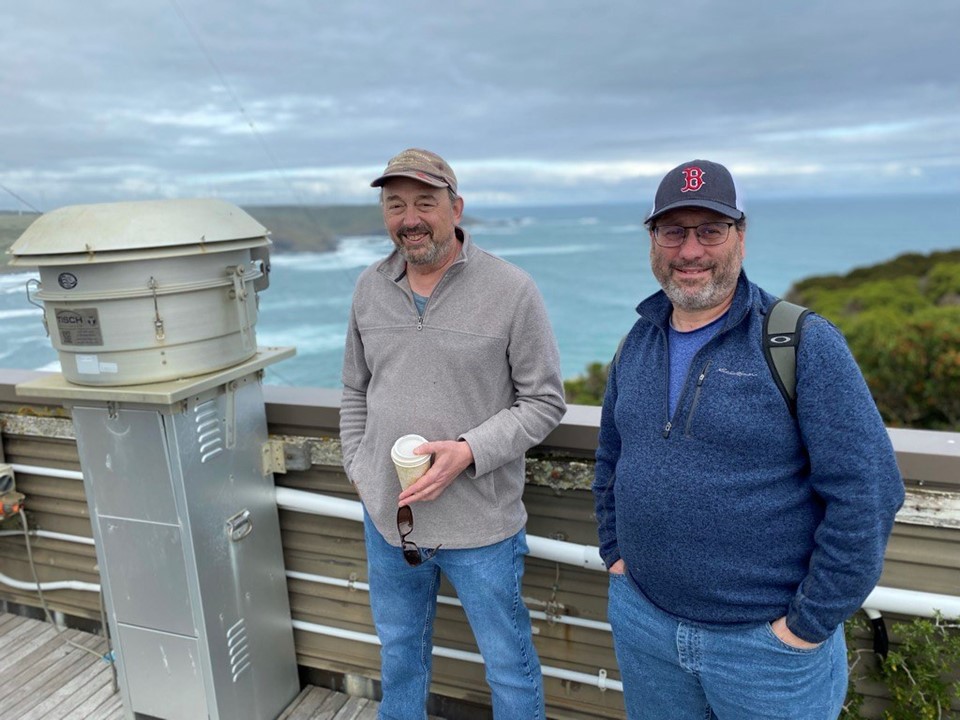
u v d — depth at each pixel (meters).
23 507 2.62
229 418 1.88
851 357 1.08
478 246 1.58
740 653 1.20
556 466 1.86
